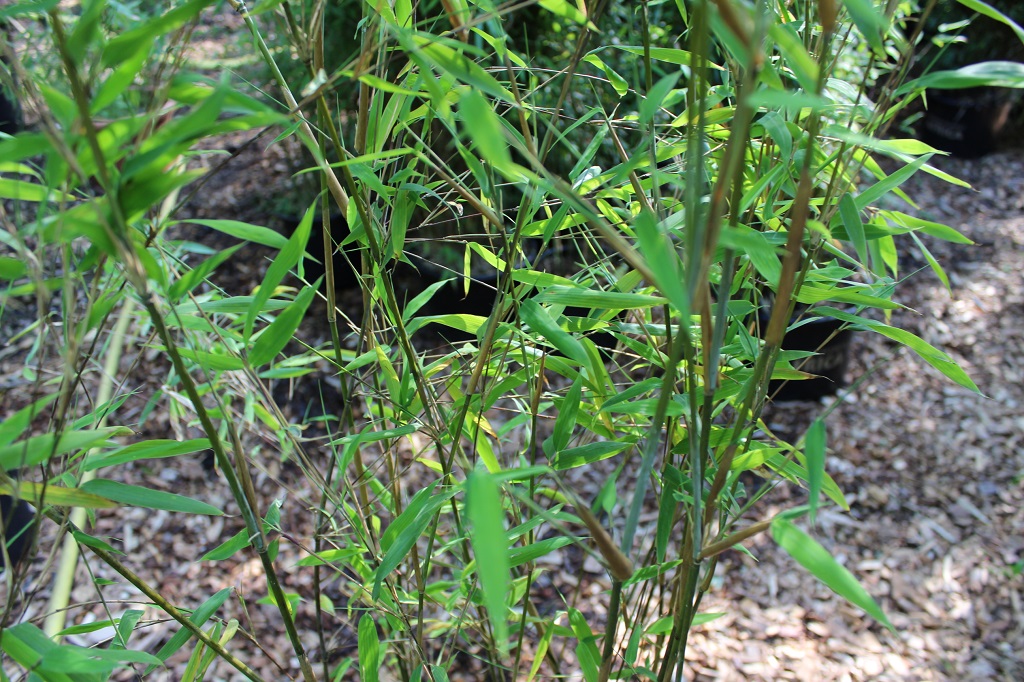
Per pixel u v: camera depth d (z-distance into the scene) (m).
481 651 1.88
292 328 0.94
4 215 0.85
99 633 1.88
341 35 2.49
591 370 0.99
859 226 0.99
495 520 0.78
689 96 0.91
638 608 1.44
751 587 2.14
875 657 1.95
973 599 2.09
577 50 0.97
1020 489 2.38
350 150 2.14
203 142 3.74
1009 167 4.03
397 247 1.10
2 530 0.89
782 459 1.13
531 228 1.15
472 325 1.16
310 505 1.19
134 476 2.33
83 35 0.78
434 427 1.13
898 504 2.37
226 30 3.04
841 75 1.88
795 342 2.56
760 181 1.01
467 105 0.75
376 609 1.24
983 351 2.89
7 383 2.38
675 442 1.24
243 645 1.93
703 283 0.84
